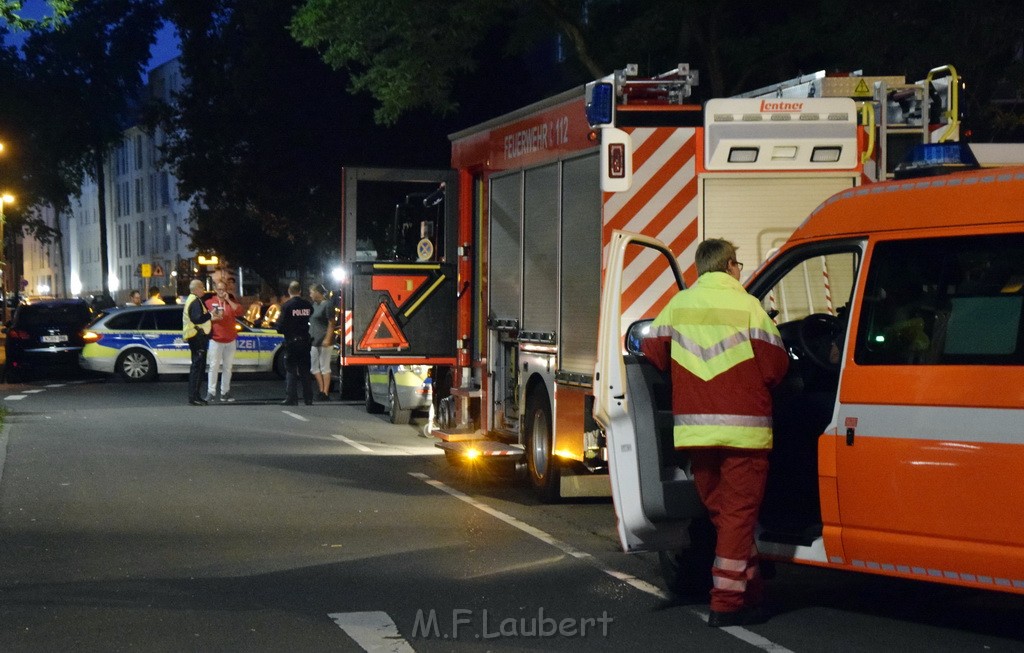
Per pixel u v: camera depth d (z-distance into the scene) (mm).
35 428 19094
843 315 9164
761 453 7664
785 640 7410
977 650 7215
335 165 35312
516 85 33406
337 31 23562
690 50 22375
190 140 37562
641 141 10742
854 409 7465
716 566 7691
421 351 15984
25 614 7930
